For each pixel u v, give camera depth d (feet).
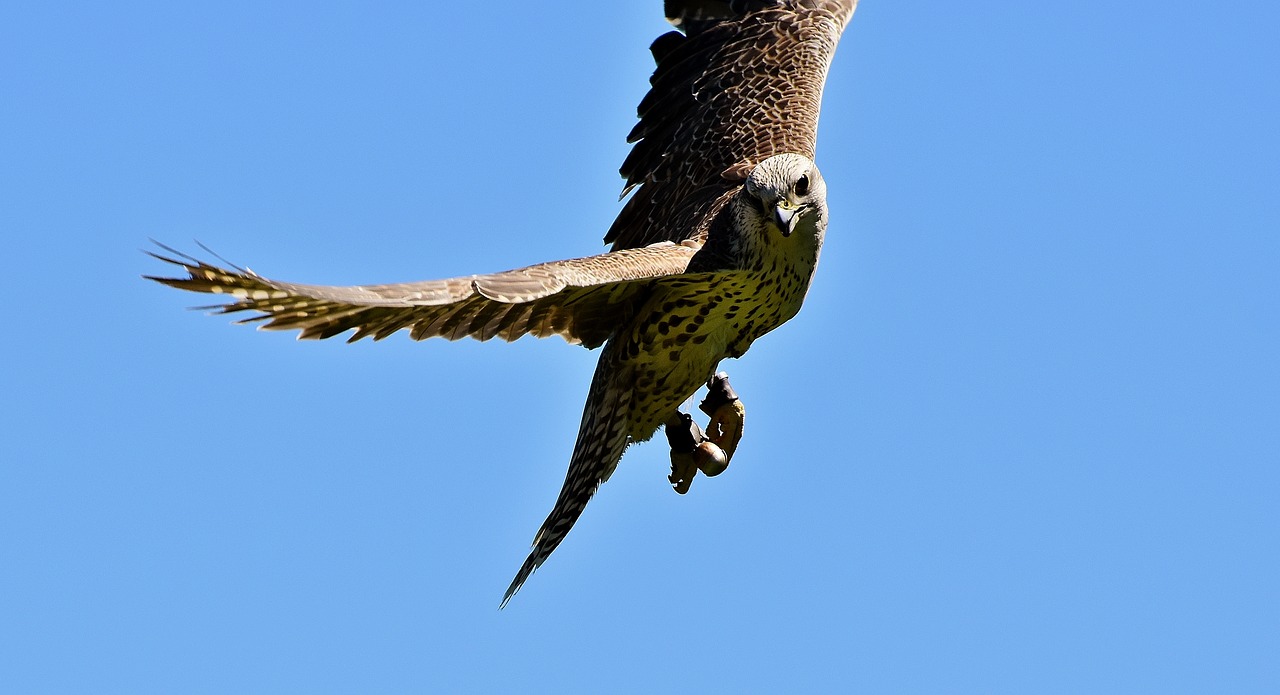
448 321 36.83
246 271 28.66
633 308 40.88
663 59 50.03
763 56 49.62
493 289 32.78
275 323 32.78
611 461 42.93
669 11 50.75
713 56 49.88
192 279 29.25
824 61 49.80
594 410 42.16
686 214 44.86
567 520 43.24
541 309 38.86
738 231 39.99
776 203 39.32
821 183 40.86
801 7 51.57
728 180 45.62
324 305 32.86
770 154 46.29
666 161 47.80
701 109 48.49
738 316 40.83
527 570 43.29
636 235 47.16
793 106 47.91
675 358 41.01
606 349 41.68
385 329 35.35
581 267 35.63
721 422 44.50
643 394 41.81
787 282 40.91
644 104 49.26
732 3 51.24
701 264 39.81
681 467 44.21
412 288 31.63
